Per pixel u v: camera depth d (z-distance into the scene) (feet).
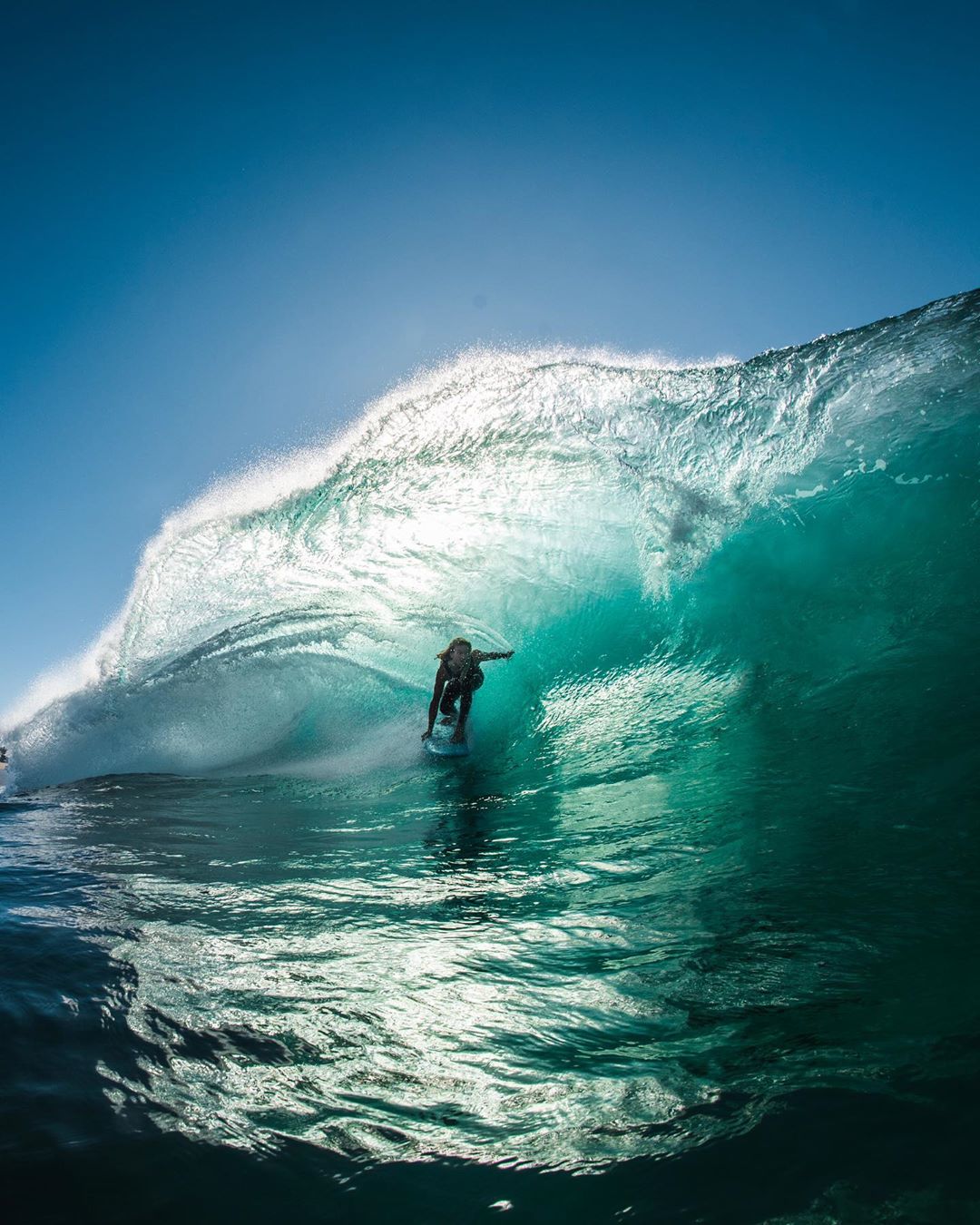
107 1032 6.47
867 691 15.19
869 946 7.16
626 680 21.04
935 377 23.24
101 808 17.83
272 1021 6.66
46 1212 4.49
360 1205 4.51
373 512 30.91
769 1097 5.14
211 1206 4.52
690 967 7.24
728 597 21.25
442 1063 5.96
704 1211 4.25
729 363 28.04
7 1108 5.40
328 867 11.71
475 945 8.23
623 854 10.96
